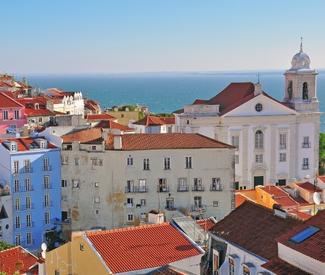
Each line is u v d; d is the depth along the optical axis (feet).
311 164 522.47
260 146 508.53
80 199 398.62
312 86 524.11
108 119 619.67
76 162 397.19
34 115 579.48
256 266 169.48
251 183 508.12
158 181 390.63
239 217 192.13
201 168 393.29
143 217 379.96
